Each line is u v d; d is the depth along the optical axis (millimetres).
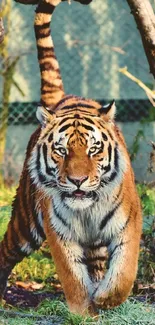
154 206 15289
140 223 10578
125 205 10312
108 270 10391
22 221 11414
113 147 10125
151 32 11734
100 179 9961
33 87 21531
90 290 10445
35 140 11055
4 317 10844
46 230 10484
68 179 9742
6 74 20453
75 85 21875
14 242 11602
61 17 21484
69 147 9914
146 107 22297
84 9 21578
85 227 10367
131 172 10594
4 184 20375
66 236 10336
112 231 10352
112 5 21719
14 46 21125
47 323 10477
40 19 11555
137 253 10469
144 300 11703
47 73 11414
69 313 10453
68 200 9945
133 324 10438
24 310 11336
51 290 12695
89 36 21719
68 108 10312
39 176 10203
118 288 10273
